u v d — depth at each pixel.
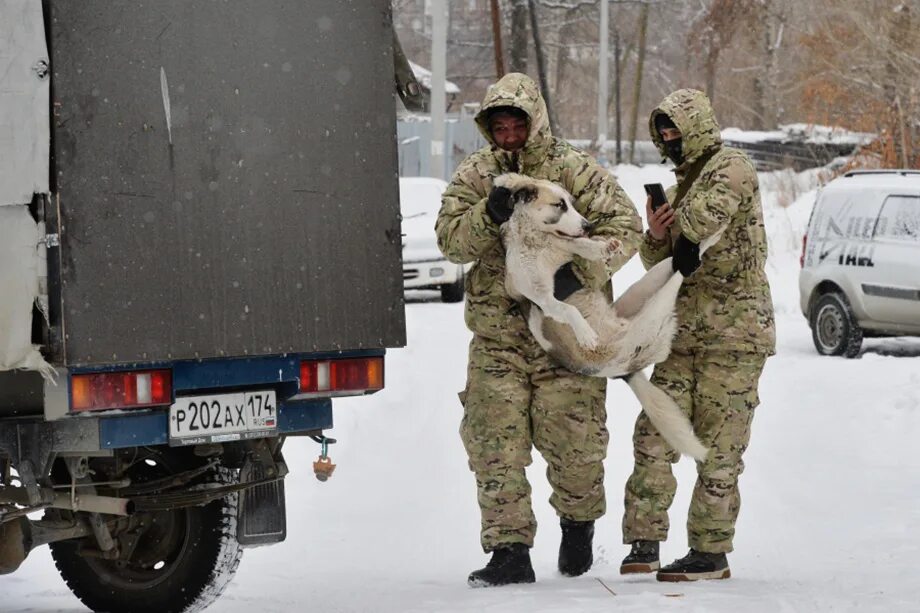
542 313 11.31
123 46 10.34
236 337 10.82
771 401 23.38
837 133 67.94
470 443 11.98
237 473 11.77
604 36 90.81
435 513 16.06
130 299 10.32
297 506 16.61
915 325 28.20
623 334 11.23
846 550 13.48
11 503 10.97
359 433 20.11
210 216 10.72
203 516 11.75
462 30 114.25
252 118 10.95
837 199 30.05
